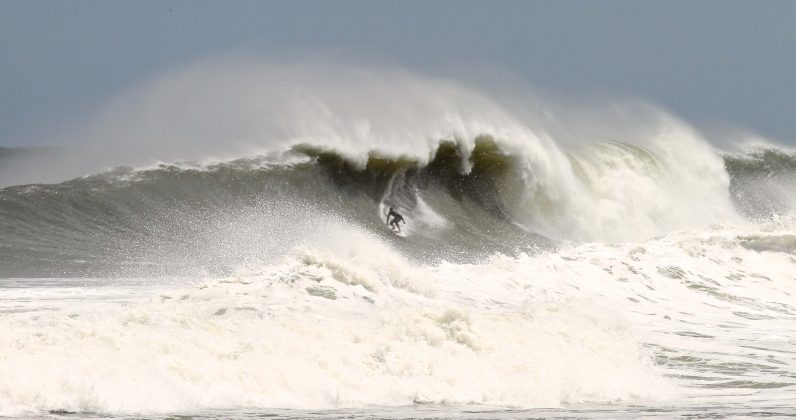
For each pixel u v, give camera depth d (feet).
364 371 112.37
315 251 190.49
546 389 114.93
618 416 102.73
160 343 108.47
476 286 214.07
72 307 176.86
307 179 389.19
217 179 376.07
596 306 169.58
